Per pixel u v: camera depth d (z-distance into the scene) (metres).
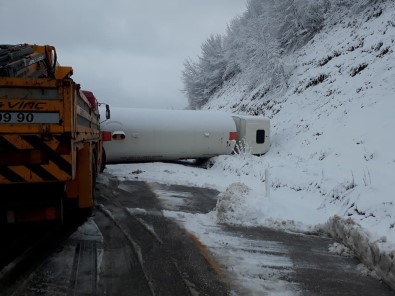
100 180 12.34
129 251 5.36
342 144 13.69
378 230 6.66
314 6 27.50
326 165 12.30
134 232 6.37
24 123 4.16
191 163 19.52
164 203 9.18
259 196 8.61
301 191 10.63
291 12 28.53
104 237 5.99
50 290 4.01
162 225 6.93
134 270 4.67
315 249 5.98
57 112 4.25
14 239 5.70
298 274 4.87
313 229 7.11
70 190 6.23
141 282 4.32
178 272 4.67
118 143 15.61
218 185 12.42
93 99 9.61
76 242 5.64
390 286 4.56
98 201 9.00
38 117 4.20
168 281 4.39
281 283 4.54
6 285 4.08
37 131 4.18
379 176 9.55
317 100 19.45
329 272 5.00
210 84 43.41
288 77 24.80
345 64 20.06
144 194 10.38
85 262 4.85
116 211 7.93
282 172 12.37
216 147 17.62
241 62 30.44
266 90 26.25
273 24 29.19
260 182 12.74
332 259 5.53
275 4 29.22
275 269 5.01
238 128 18.39
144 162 16.95
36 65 6.05
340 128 15.01
